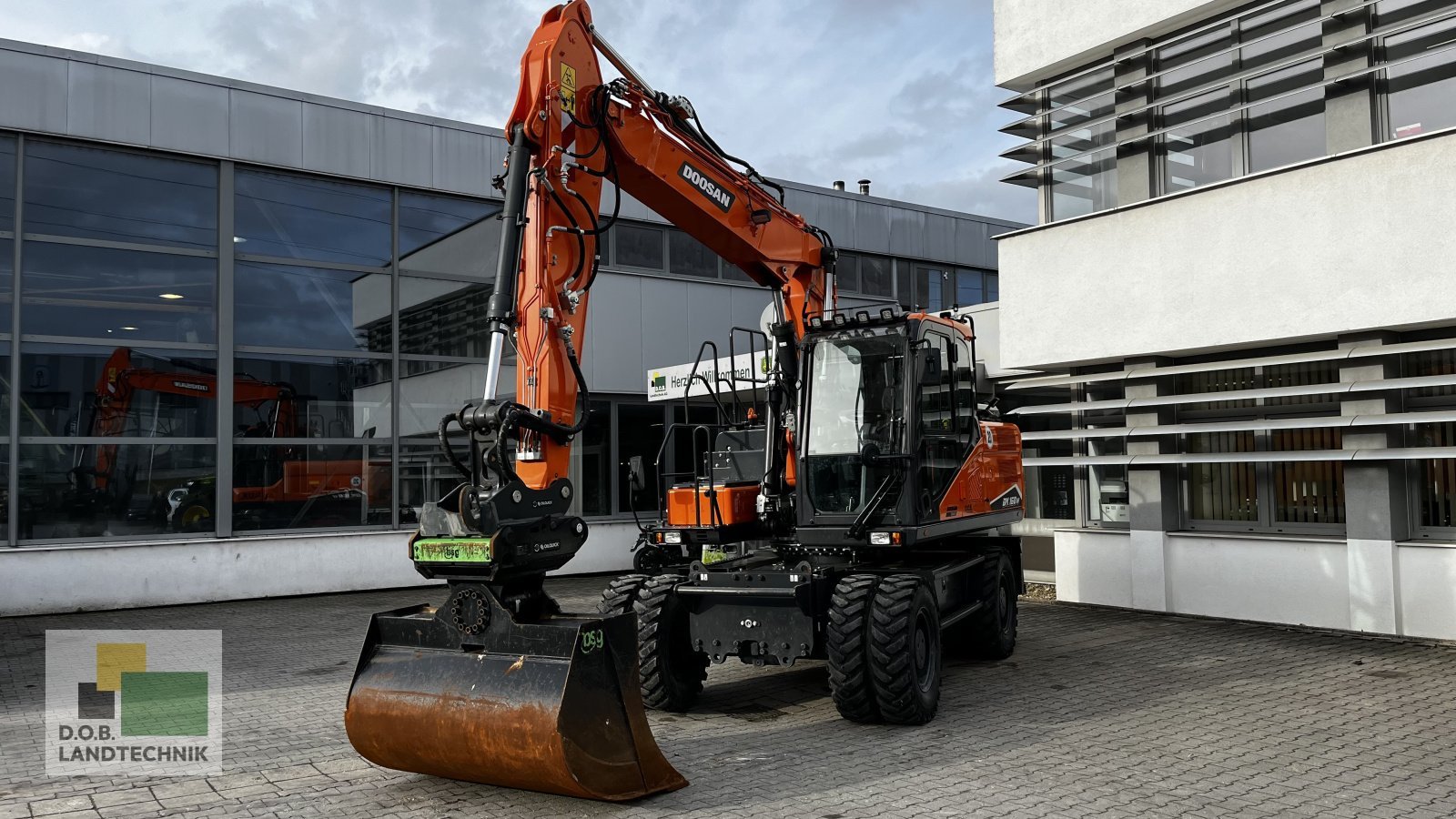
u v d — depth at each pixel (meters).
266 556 13.05
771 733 6.29
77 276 12.24
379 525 14.14
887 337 7.14
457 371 15.05
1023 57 11.70
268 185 13.59
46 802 5.11
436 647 5.16
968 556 8.41
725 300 17.47
